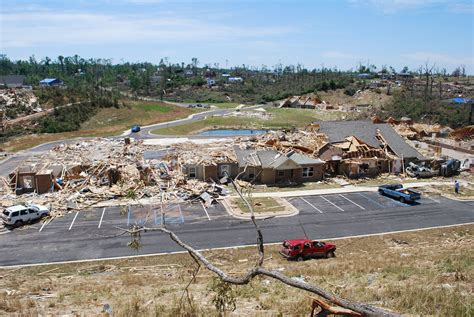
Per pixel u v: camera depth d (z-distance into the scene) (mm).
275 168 49719
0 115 94250
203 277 24234
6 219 36219
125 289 21422
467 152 63062
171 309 15062
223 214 39562
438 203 43750
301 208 41688
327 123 64750
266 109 134625
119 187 45438
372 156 56156
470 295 14914
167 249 31703
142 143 71062
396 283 18688
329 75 196125
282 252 30172
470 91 143750
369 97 141875
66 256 30500
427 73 138625
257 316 13680
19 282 25141
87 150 62188
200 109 133375
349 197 45531
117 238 33688
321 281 20422
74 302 18141
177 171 50031
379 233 35688
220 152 53844
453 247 31641
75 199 42531
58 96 109062
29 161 57156
